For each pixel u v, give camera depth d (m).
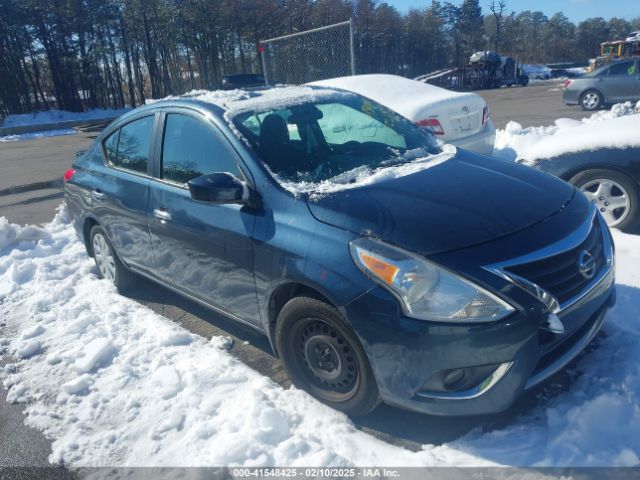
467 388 2.32
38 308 4.41
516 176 3.08
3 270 5.40
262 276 2.88
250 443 2.54
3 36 38.19
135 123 4.11
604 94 16.77
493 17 96.19
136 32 42.78
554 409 2.57
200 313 4.14
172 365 3.33
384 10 57.00
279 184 2.91
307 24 46.44
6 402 3.19
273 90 4.05
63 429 2.88
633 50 45.84
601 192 4.61
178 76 45.38
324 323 2.63
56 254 5.84
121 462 2.59
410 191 2.78
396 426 2.65
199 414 2.83
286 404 2.83
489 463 2.33
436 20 75.12
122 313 4.14
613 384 2.70
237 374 3.15
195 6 42.44
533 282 2.32
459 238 2.38
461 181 2.92
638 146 4.38
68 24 40.19
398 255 2.36
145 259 3.97
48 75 44.75
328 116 3.68
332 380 2.72
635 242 4.32
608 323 3.22
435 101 6.27
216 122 3.32
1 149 20.06
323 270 2.53
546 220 2.57
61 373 3.41
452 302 2.26
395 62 61.66
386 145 3.63
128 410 2.96
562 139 4.87
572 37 111.56
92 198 4.43
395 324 2.31
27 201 9.26
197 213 3.28
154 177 3.76
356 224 2.54
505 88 41.62
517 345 2.24
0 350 3.81
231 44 45.28
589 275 2.56
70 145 19.19
